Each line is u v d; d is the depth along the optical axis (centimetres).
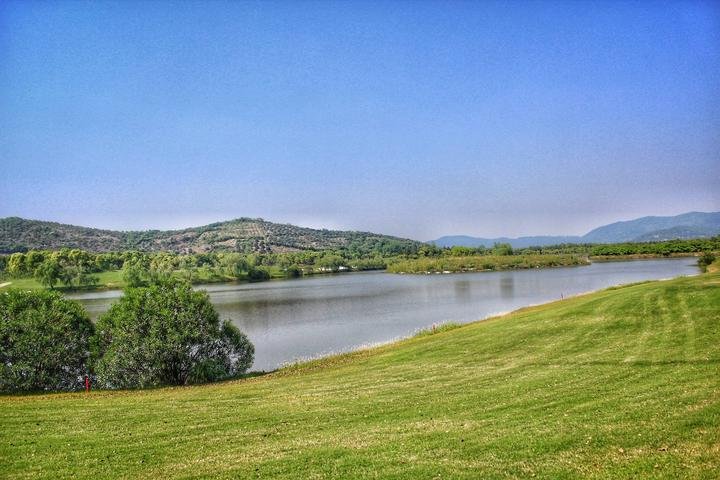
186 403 2289
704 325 2800
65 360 3112
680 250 19488
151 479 1331
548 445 1332
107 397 2594
